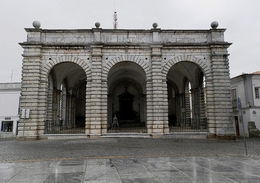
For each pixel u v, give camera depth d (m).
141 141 18.12
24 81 20.66
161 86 21.20
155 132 20.41
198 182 7.02
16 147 15.56
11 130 30.27
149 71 21.66
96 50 21.44
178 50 22.06
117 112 39.44
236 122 28.05
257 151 13.45
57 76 27.75
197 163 9.85
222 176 7.71
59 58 21.48
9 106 30.67
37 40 21.41
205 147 15.09
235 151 13.41
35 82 20.69
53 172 8.35
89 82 21.25
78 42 21.83
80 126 38.12
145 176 7.72
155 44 21.61
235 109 27.94
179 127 31.05
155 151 13.28
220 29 22.05
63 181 7.17
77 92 39.38
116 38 22.09
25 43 20.94
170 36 22.31
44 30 21.66
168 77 34.81
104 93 21.16
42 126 20.55
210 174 7.98
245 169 8.73
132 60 21.73
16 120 30.34
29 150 14.09
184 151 13.30
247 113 25.48
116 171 8.45
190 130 24.19
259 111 25.11
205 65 21.88
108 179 7.36
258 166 9.26
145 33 22.28
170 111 39.50
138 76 34.91
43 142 18.33
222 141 18.95
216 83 21.20
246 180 7.21
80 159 10.90
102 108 20.98
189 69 28.55
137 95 41.06
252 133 24.16
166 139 19.56
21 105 20.34
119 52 21.81
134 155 11.95
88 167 9.14
